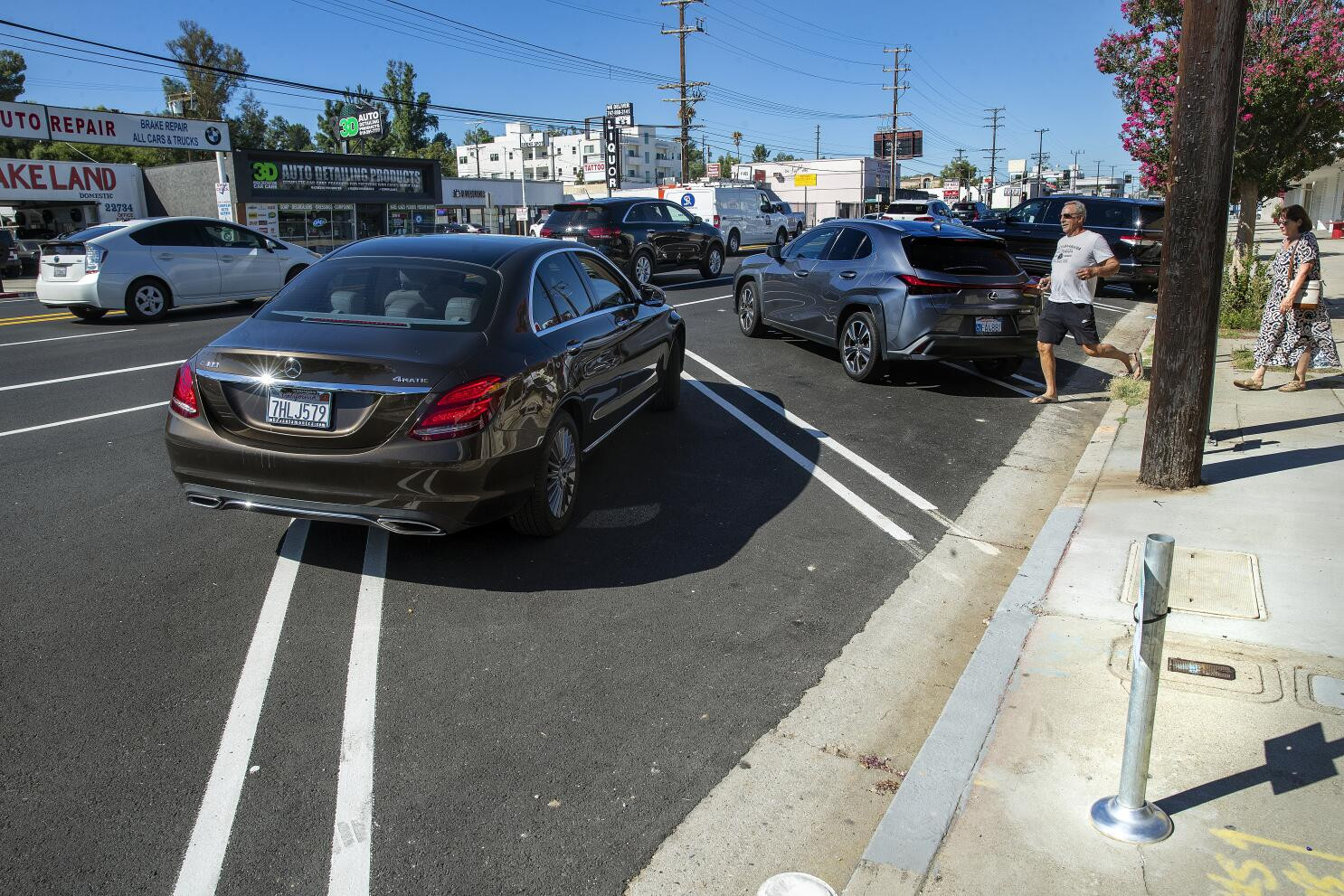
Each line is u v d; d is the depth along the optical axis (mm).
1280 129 11531
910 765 3115
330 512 4027
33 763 2988
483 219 54406
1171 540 2398
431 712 3342
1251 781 2803
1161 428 5441
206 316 14406
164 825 2729
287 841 2680
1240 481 5543
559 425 4789
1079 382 9250
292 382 4000
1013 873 2463
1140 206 16203
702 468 6242
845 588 4477
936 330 8227
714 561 4730
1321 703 3193
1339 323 11664
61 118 27938
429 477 3945
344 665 3652
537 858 2641
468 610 4125
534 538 4965
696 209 27156
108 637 3801
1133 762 2566
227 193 32375
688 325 12281
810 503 5641
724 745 3203
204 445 4098
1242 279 11570
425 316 4469
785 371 9430
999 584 4574
